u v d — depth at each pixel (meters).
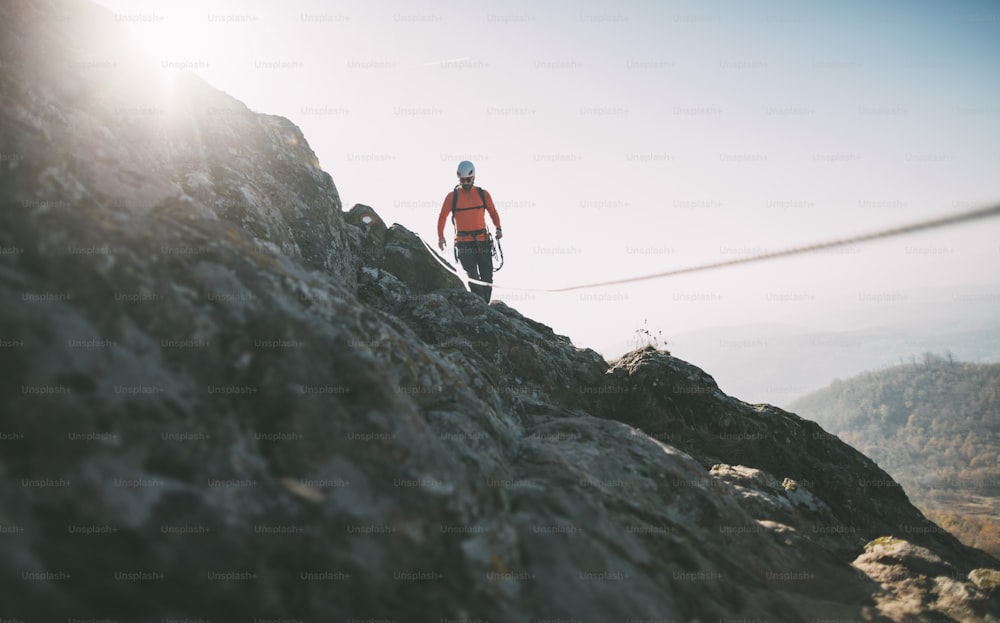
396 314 9.59
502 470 5.23
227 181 7.68
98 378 3.50
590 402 9.36
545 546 4.43
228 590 3.19
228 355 4.30
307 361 4.37
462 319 9.41
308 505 3.71
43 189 4.39
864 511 8.45
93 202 4.64
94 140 5.77
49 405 3.21
